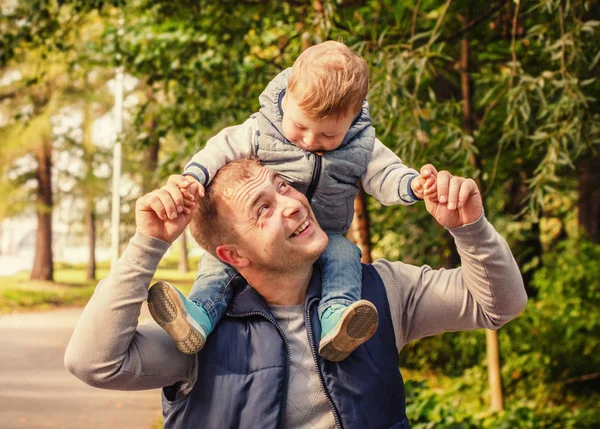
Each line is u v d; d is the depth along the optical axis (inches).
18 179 1194.6
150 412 395.5
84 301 1123.3
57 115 1092.5
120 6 304.8
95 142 1138.0
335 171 98.1
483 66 312.2
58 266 1971.0
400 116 214.1
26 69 902.4
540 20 259.4
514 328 392.2
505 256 93.8
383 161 101.4
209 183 97.0
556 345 387.2
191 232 98.4
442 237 373.1
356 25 279.0
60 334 724.0
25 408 398.0
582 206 499.8
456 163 265.1
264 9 306.2
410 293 102.6
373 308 89.2
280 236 92.6
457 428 243.8
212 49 316.5
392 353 97.9
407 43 247.6
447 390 390.9
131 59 340.8
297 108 92.1
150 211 88.2
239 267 96.4
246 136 100.3
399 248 384.2
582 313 387.2
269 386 92.4
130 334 89.1
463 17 279.0
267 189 93.8
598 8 244.4
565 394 384.2
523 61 271.3
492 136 291.4
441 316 101.7
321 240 94.6
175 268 1958.7
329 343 91.7
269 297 97.6
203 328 91.0
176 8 315.9
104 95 1075.9
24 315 917.2
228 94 313.0
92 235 1460.4
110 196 1222.9
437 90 325.7
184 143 330.0
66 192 1246.3
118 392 450.3
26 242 2551.7
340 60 91.1
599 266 398.9
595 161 394.9
